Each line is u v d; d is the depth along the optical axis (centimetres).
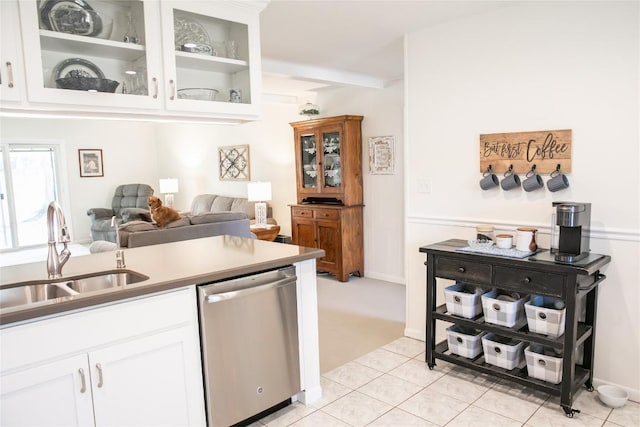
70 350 164
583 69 245
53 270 210
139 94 225
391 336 350
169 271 206
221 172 757
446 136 308
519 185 275
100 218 782
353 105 535
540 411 234
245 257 236
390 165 503
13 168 754
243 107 257
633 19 227
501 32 274
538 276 231
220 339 207
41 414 159
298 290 242
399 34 323
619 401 231
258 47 261
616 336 245
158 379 190
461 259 262
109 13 222
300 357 244
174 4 227
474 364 262
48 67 205
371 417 233
